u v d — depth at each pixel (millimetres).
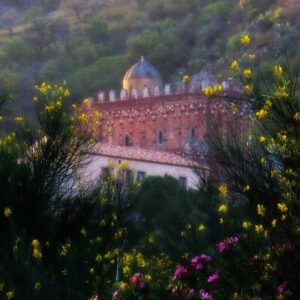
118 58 93250
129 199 10273
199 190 8383
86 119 10359
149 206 20297
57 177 9922
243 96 7891
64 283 8055
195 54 90625
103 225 9516
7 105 10875
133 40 92688
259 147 7719
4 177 9531
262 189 7496
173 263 7328
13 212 9336
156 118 43750
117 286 6715
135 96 47188
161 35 96188
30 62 108438
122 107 45406
